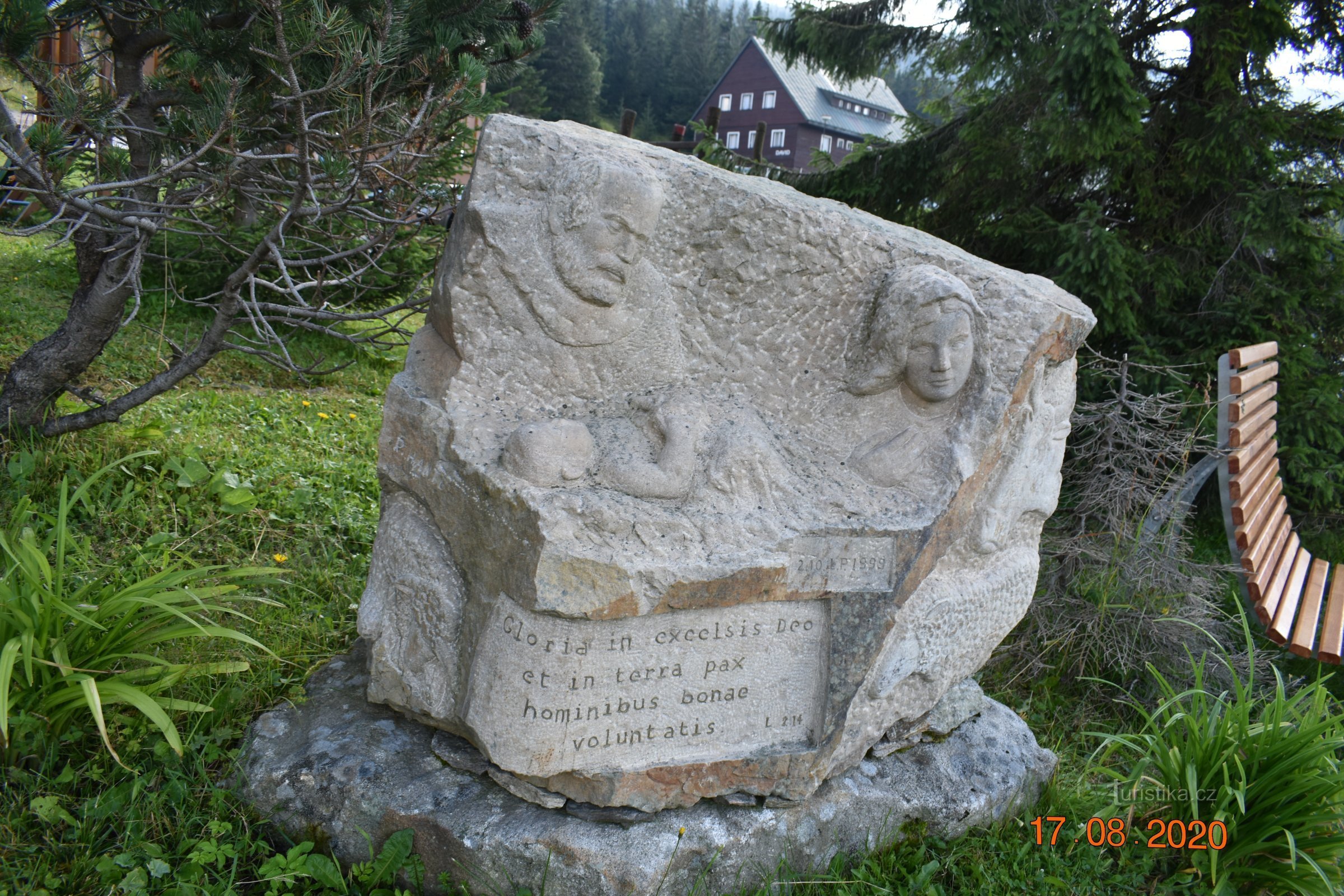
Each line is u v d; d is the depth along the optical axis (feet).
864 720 8.24
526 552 6.66
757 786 7.78
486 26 12.76
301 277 19.15
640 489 6.94
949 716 9.42
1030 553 9.23
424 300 12.56
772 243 7.57
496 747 7.02
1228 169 17.58
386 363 21.22
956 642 8.64
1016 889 8.18
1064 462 16.58
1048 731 11.30
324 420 16.37
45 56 14.14
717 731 7.59
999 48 18.26
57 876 6.58
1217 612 12.70
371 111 10.37
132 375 16.05
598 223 6.98
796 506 7.39
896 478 7.77
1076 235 17.13
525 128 7.09
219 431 14.35
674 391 7.64
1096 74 16.70
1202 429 16.75
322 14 9.42
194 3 11.20
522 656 6.84
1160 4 18.86
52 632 7.39
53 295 19.60
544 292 7.12
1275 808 8.41
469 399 7.23
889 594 7.64
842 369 8.02
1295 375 17.75
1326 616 12.19
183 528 11.19
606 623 6.91
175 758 7.61
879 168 21.74
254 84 11.37
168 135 11.10
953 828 8.55
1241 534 11.54
